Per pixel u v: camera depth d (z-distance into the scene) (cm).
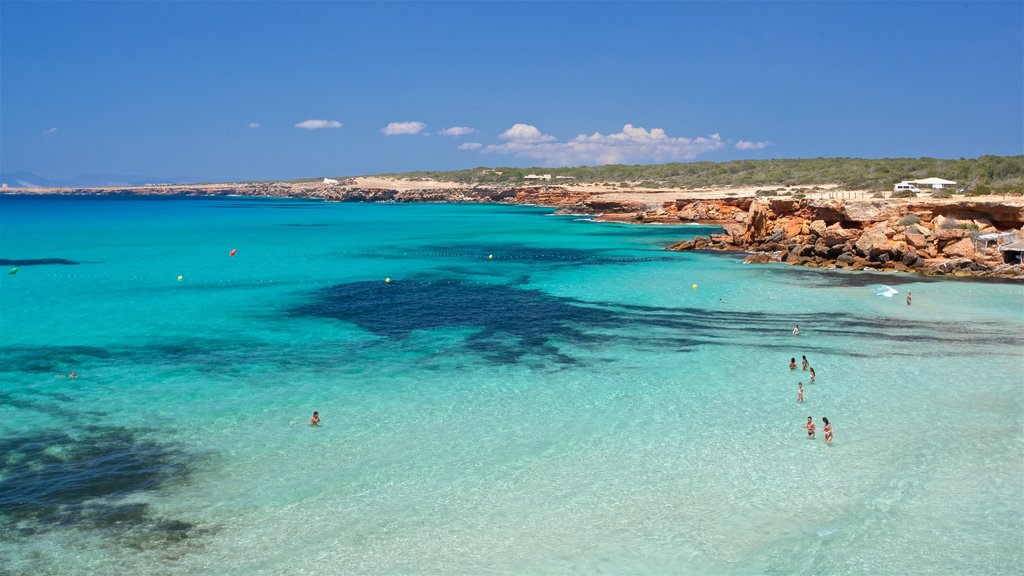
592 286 6850
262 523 2434
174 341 4741
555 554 2277
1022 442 3050
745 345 4600
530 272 7950
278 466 2842
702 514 2505
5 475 2731
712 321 5262
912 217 7888
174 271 8112
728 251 9488
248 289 6856
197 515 2475
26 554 2234
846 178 18850
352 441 3083
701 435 3159
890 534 2375
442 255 9738
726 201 14738
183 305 6000
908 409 3444
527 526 2431
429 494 2639
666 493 2648
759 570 2191
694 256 9081
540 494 2642
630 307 5803
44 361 4241
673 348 4547
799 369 4088
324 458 2917
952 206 7831
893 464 2864
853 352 4406
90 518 2442
